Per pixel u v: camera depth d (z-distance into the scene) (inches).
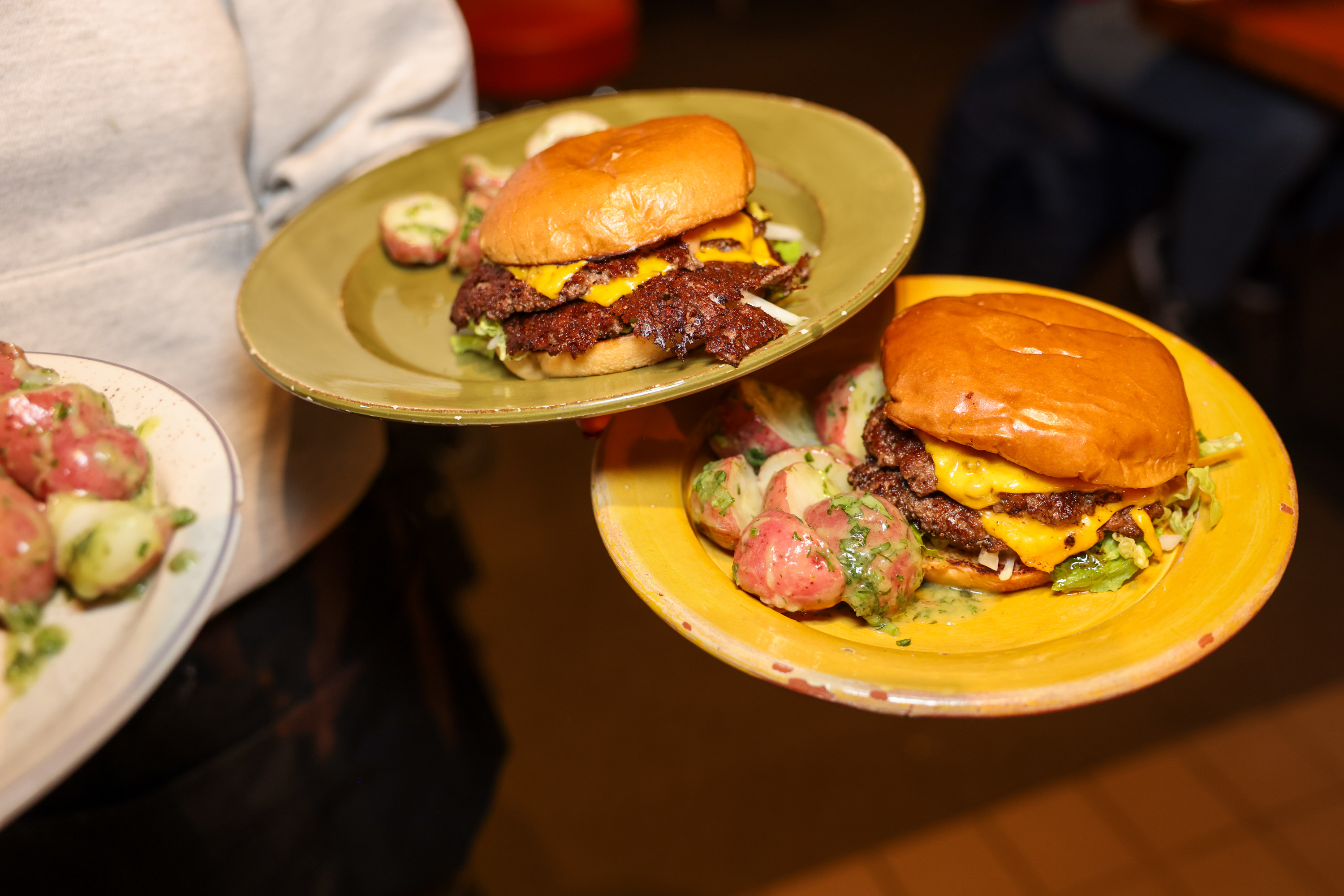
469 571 25.7
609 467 16.4
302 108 20.6
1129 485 14.7
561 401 14.8
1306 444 42.1
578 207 16.6
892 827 30.4
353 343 18.4
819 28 86.3
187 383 18.5
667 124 18.1
